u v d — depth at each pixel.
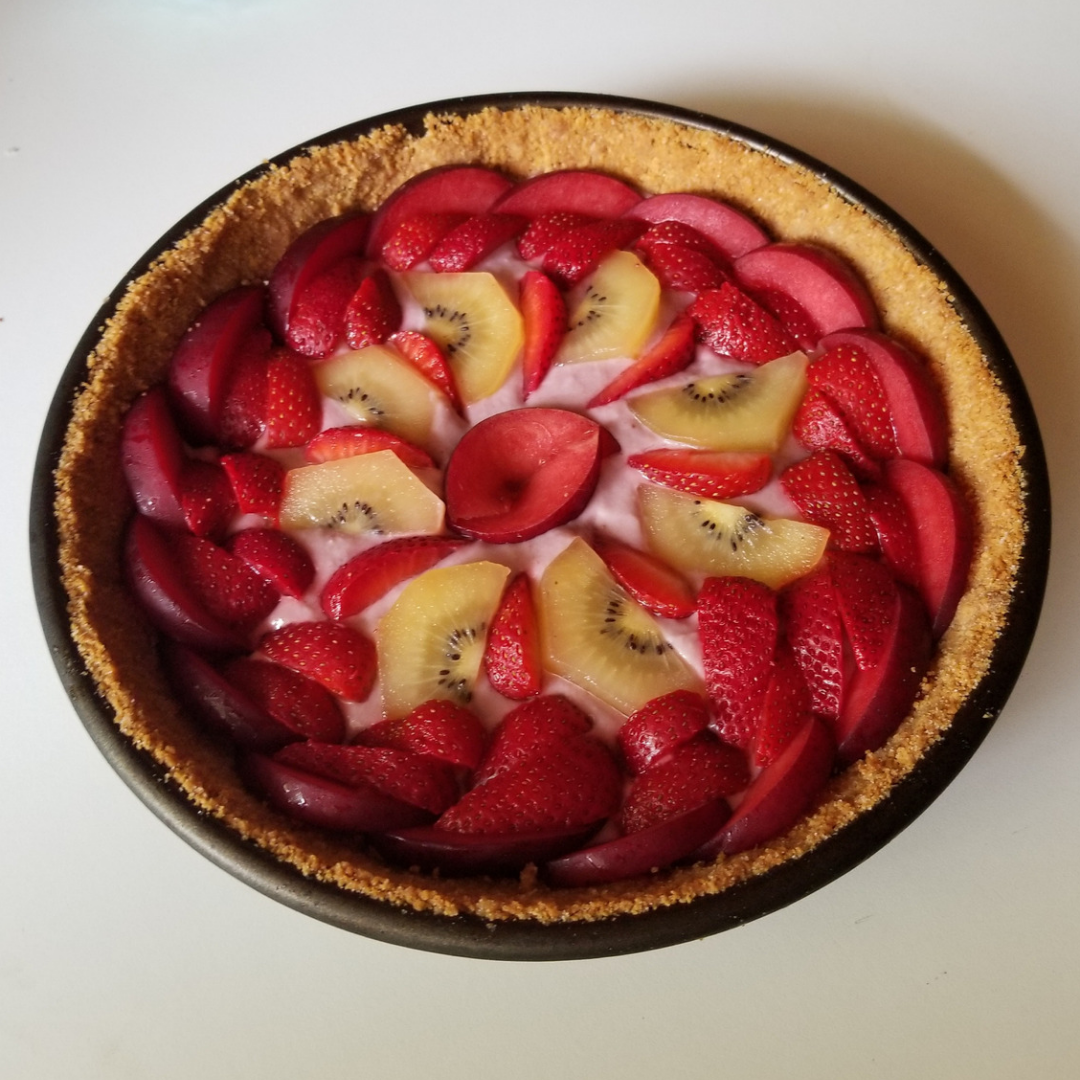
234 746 0.30
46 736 0.33
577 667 0.30
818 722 0.28
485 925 0.25
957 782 0.30
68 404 0.31
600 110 0.34
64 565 0.29
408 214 0.35
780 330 0.33
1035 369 0.33
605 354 0.33
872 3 0.39
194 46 0.42
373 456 0.32
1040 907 0.29
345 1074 0.29
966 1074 0.28
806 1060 0.28
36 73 0.42
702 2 0.40
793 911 0.29
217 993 0.30
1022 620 0.27
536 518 0.31
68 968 0.30
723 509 0.31
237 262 0.35
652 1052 0.28
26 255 0.39
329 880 0.26
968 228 0.35
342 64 0.41
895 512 0.30
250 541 0.31
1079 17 0.37
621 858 0.27
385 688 0.30
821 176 0.33
